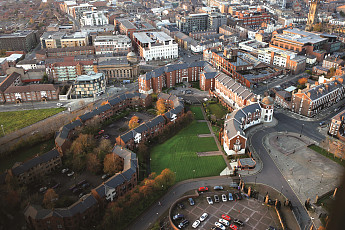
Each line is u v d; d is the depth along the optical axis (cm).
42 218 13350
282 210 15375
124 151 18412
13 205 8931
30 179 17138
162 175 16575
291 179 17688
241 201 16012
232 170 18538
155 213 15375
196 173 18350
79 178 17738
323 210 15312
